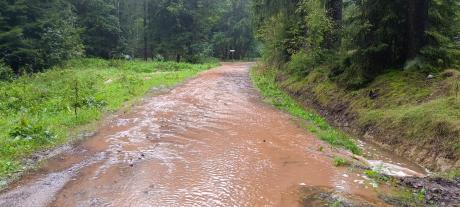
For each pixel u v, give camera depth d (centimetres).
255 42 6788
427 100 1109
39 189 719
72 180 765
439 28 1421
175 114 1408
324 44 1925
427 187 732
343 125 1298
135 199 682
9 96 1593
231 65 4584
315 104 1597
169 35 5219
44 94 1661
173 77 2594
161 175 798
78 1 4369
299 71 2030
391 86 1277
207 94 1909
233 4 6650
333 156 945
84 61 3584
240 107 1576
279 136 1126
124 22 5538
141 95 1798
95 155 920
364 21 1380
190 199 686
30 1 2923
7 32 2627
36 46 2881
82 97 1502
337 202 660
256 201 681
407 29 1352
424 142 948
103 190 719
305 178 791
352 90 1425
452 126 905
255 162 890
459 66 1318
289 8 2362
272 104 1664
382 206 650
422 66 1286
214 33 6619
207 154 944
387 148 1047
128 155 923
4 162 829
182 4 5075
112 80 2264
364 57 1388
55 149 953
